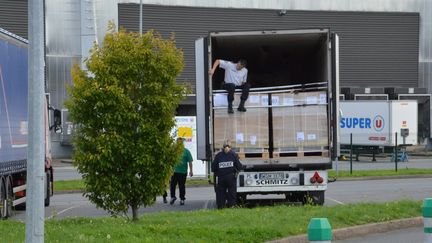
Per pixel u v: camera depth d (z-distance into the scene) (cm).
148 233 1480
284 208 2047
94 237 1411
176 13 7056
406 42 7719
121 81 1662
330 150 2234
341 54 7569
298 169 2272
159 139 1658
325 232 749
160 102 1661
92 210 2588
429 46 7731
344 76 7569
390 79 7681
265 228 1589
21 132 2370
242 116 2267
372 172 4284
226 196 2262
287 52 2508
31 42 970
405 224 1897
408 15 7712
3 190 2209
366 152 6216
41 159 973
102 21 6781
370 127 6141
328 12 7512
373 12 7625
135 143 1652
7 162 2178
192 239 1439
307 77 2619
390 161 5953
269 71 2633
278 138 2259
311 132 2253
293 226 1652
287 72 2633
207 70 2236
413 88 7256
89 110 1656
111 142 1628
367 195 2936
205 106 2248
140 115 1655
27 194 973
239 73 2259
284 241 1533
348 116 6238
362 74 7606
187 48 7075
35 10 969
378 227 1828
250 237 1509
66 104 1678
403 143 6000
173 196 2756
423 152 7031
